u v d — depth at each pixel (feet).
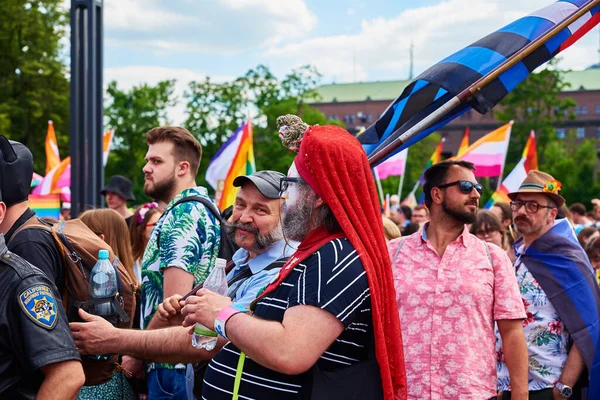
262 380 7.19
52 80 114.62
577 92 303.48
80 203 22.39
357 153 7.16
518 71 10.99
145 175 12.89
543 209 14.66
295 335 6.61
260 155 142.51
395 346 7.13
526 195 14.80
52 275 9.41
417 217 32.89
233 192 26.45
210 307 7.42
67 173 44.11
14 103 111.34
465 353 11.13
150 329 9.82
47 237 9.52
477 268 11.48
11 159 9.21
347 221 6.93
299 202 7.30
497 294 11.43
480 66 11.03
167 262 11.48
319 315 6.68
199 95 147.54
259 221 9.50
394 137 11.36
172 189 12.81
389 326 7.10
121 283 10.44
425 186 12.07
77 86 22.35
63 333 7.84
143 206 19.94
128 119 151.12
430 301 11.45
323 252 6.93
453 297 11.33
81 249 9.86
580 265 14.49
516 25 11.31
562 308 14.19
